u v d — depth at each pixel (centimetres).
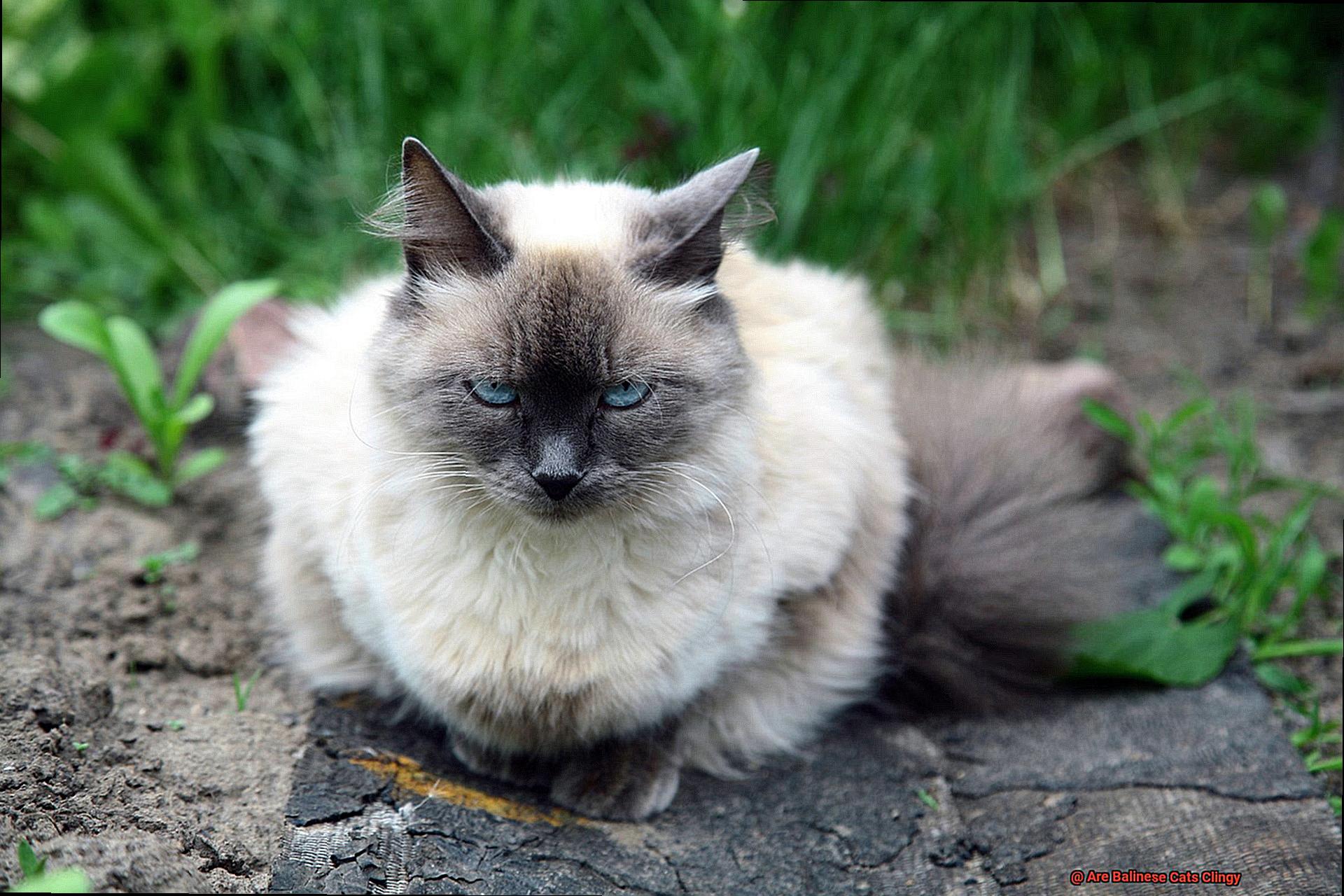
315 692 75
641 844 69
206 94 102
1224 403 98
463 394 66
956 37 104
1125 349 102
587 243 67
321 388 71
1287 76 122
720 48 101
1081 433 88
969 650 77
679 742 72
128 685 73
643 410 66
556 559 67
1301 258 109
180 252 99
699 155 99
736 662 70
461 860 67
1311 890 68
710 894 67
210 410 87
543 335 65
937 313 103
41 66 100
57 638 75
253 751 71
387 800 69
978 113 103
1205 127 121
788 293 75
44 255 100
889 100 101
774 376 71
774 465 70
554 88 104
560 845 69
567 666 68
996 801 72
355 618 70
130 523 82
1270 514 90
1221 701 77
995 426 81
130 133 102
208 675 75
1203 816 71
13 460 84
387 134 101
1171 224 114
